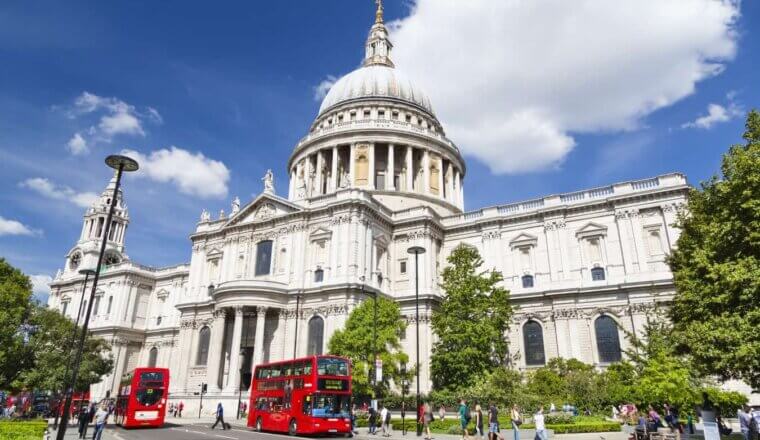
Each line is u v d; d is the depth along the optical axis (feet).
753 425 85.97
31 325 180.14
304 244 221.25
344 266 205.98
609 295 193.67
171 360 295.69
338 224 215.10
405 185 291.99
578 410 146.82
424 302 211.61
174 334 300.40
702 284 106.93
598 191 213.87
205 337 230.89
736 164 100.27
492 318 168.66
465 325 163.84
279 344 203.92
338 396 124.47
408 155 292.61
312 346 201.36
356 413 158.81
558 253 210.79
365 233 215.10
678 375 117.91
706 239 108.06
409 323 212.02
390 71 345.51
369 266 213.05
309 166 304.09
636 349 169.78
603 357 188.24
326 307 201.98
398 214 244.01
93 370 198.49
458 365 158.40
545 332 201.67
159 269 329.52
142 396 151.64
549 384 159.63
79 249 353.92
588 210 210.79
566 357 193.26
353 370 155.53
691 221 126.21
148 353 307.17
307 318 206.80
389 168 287.28
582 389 151.43
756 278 89.66
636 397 134.51
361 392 156.76
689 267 119.44
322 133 299.79
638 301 186.80
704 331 95.76
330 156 302.04
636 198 199.52
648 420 107.24
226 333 219.20
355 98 322.55
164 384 156.46
